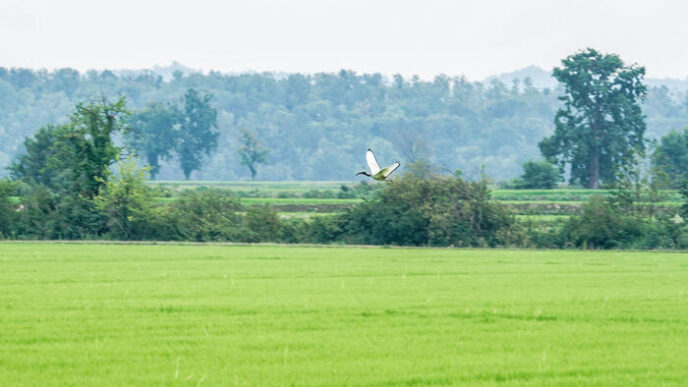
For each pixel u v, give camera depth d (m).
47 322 97.81
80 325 96.00
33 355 80.44
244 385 69.75
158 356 80.31
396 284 141.25
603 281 149.00
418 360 79.81
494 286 139.50
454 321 101.44
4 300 115.88
